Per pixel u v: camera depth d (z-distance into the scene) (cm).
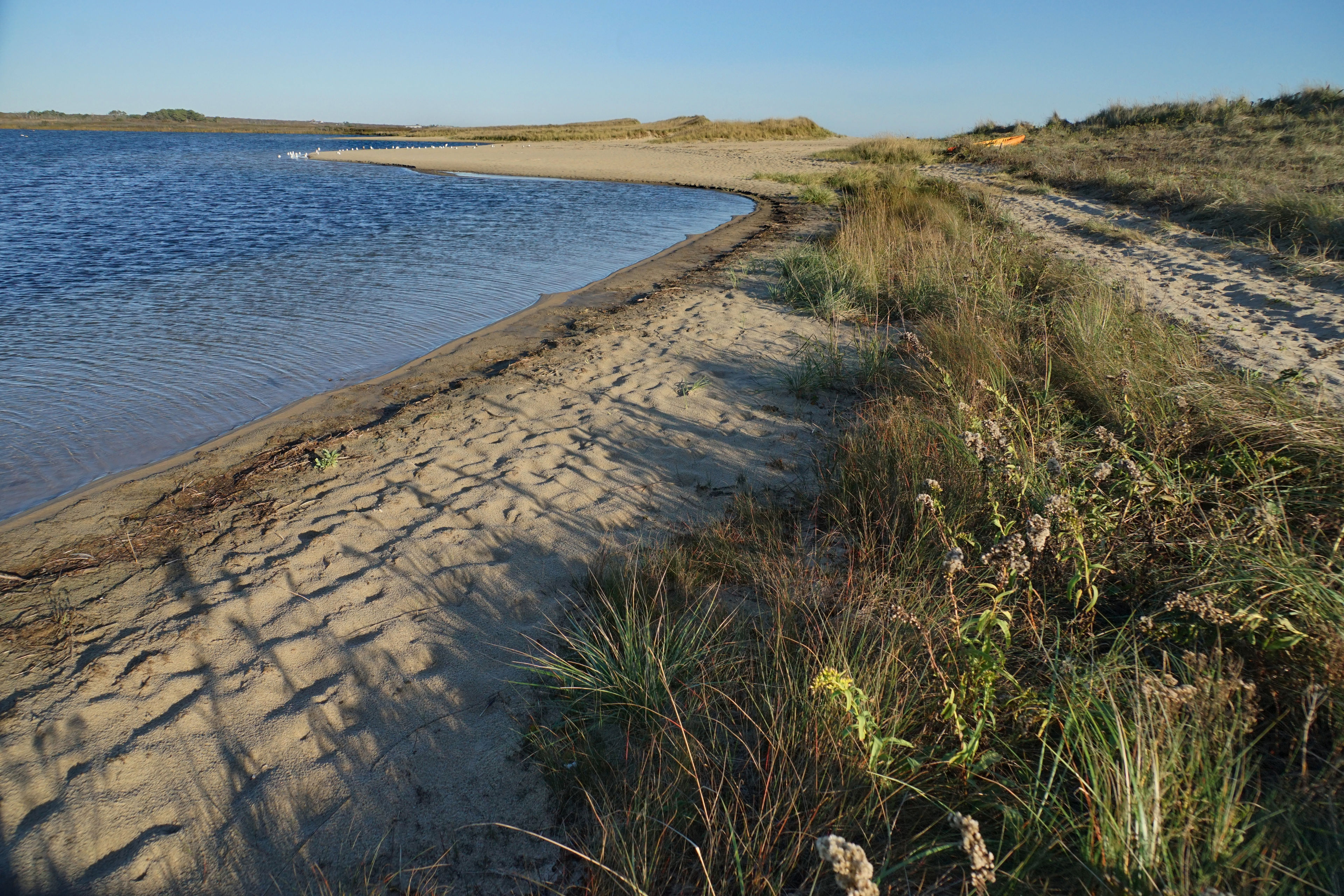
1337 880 186
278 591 347
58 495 442
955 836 215
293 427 537
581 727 269
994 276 765
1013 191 1834
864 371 608
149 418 554
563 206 1925
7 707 276
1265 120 2352
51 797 243
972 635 285
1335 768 209
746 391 603
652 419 545
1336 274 830
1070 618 296
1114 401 447
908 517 371
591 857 219
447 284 1023
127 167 3366
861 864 153
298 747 264
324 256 1198
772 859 210
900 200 1405
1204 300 803
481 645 313
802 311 855
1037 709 238
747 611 325
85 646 309
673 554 362
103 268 1071
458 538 391
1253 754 234
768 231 1490
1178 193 1381
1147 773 201
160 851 228
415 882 218
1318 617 252
